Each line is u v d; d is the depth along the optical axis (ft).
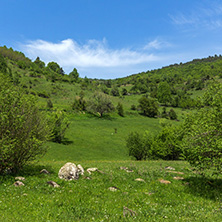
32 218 27.04
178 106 578.25
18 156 51.11
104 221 27.37
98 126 284.20
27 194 37.27
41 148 58.03
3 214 27.50
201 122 44.65
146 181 54.44
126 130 279.08
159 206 36.04
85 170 62.34
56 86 573.74
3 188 39.45
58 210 30.42
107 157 165.58
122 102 535.60
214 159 41.68
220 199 41.19
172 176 61.36
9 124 49.44
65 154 153.99
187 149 46.68
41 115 58.59
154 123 346.74
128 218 29.07
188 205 37.68
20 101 52.01
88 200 36.60
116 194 42.16
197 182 54.03
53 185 43.88
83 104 372.99
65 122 191.93
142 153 149.48
